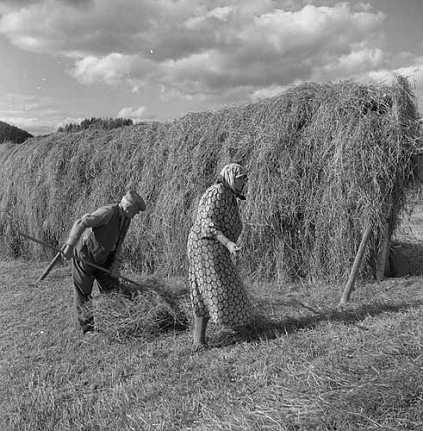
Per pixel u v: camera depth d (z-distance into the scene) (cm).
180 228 741
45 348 465
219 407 310
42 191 945
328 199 628
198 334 434
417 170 621
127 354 434
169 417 304
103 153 883
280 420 277
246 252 684
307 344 403
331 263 642
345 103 625
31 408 337
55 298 659
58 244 933
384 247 630
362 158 597
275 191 658
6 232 1027
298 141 654
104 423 309
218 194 407
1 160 1095
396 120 589
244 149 694
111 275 511
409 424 256
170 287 555
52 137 1012
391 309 490
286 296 593
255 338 440
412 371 310
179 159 758
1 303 644
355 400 283
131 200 491
